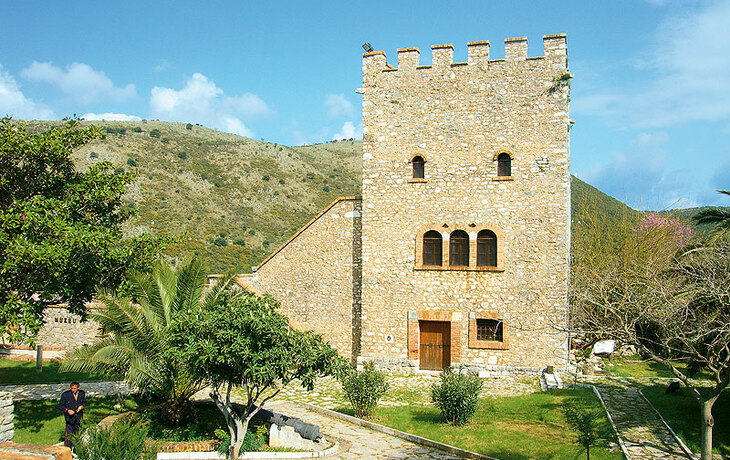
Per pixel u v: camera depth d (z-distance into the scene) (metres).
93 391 19.52
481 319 23.05
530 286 22.52
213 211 63.16
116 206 18.67
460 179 23.52
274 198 72.31
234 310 13.50
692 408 17.08
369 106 24.64
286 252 26.61
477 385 16.67
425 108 24.05
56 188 16.83
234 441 13.59
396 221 24.11
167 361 14.61
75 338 26.66
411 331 23.61
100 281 16.53
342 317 25.61
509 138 23.09
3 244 14.16
